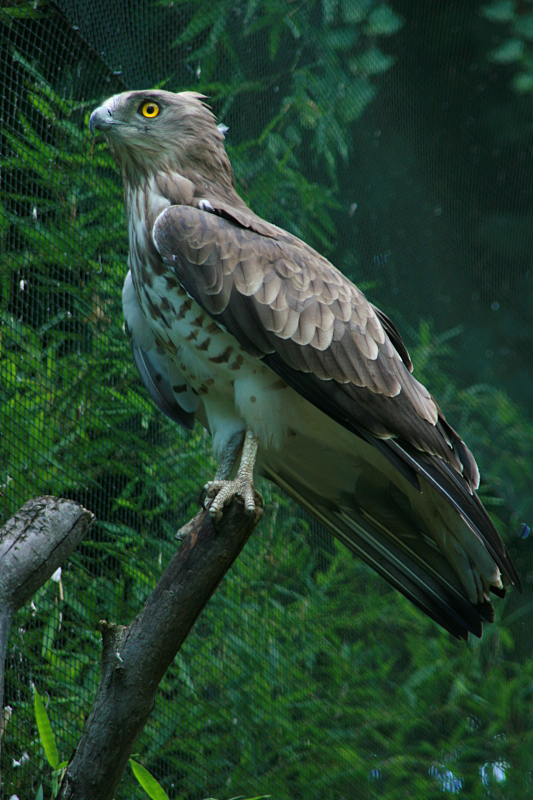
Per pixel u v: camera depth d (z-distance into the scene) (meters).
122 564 8.09
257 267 6.39
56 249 8.20
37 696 6.02
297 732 8.95
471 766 10.13
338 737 9.23
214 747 8.30
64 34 8.42
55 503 4.54
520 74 12.20
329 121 10.65
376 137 11.19
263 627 9.06
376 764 9.46
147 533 8.32
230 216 6.57
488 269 11.98
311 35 10.79
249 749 8.51
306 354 6.29
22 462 7.45
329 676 9.47
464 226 11.91
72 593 7.73
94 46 8.69
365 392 6.31
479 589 6.43
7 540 4.37
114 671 4.49
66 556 4.50
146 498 8.47
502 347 11.93
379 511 6.87
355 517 6.95
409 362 6.89
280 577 9.41
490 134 12.17
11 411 7.51
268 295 6.32
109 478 8.17
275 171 10.04
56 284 8.15
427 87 11.77
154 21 9.34
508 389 11.88
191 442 8.92
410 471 6.23
